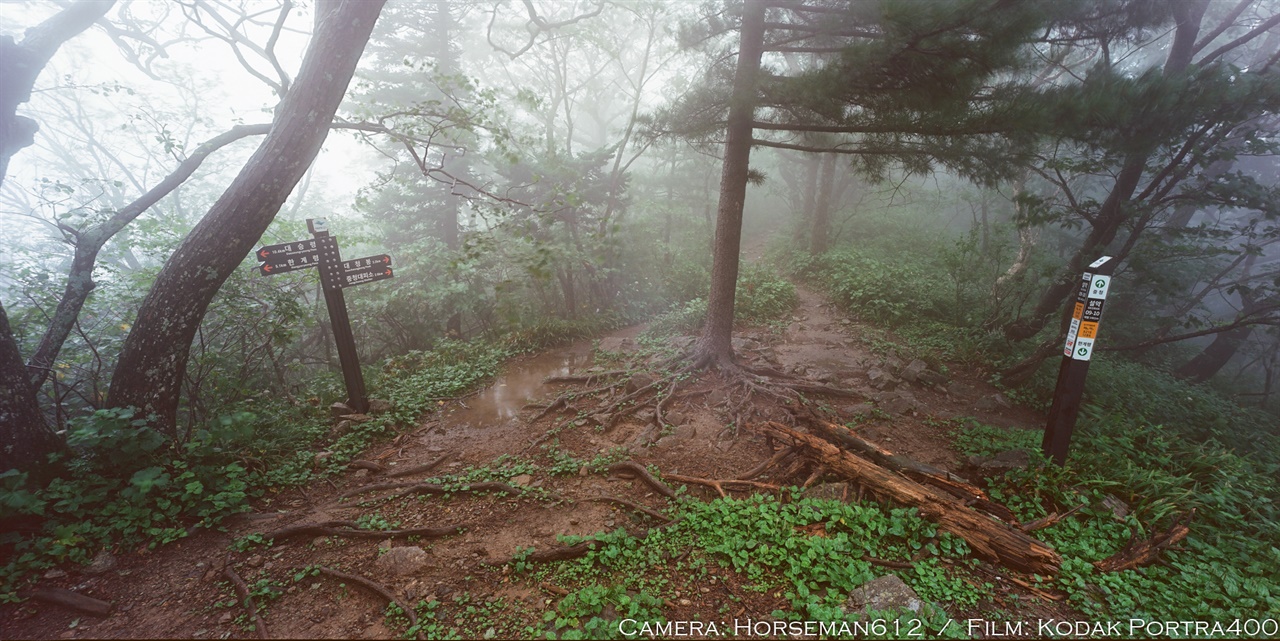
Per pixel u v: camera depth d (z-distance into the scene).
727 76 6.77
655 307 12.70
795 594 3.58
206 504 4.73
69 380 6.87
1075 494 4.83
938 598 3.58
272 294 7.34
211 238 5.19
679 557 4.04
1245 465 6.46
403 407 7.34
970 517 4.20
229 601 3.69
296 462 5.80
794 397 7.17
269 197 5.38
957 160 5.86
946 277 13.32
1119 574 3.88
